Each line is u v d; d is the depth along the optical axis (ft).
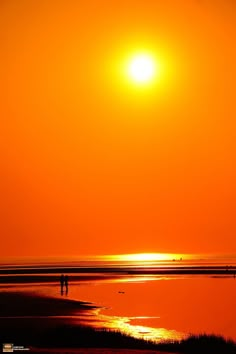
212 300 364.58
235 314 304.71
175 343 206.08
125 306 330.13
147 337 222.07
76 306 319.88
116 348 194.80
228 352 195.83
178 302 354.54
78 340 206.39
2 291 395.55
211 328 256.11
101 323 259.19
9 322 253.44
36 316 275.80
